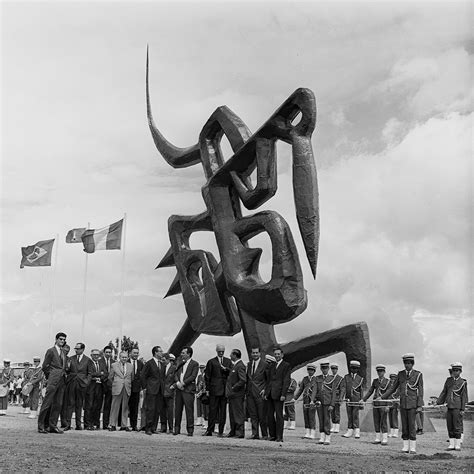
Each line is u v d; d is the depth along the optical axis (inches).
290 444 704.4
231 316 900.6
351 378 852.0
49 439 643.5
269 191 816.3
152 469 457.4
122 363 860.0
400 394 654.5
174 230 972.6
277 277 784.9
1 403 1091.3
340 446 707.4
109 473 438.0
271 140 824.3
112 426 838.5
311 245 745.0
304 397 822.5
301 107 770.2
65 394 806.5
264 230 822.5
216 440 723.4
